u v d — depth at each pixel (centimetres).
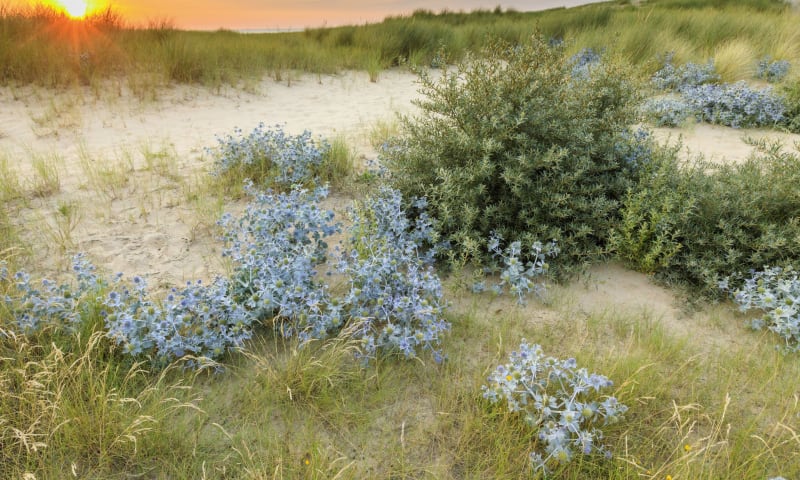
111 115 783
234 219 424
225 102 916
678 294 395
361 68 1254
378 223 424
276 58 1195
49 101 800
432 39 1359
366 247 393
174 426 266
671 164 508
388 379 301
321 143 624
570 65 518
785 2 1852
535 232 430
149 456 251
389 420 280
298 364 293
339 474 226
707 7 1766
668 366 321
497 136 443
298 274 339
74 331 301
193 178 572
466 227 418
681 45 1197
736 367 319
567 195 425
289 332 321
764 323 351
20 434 228
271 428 269
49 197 505
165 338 304
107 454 248
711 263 402
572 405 262
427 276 353
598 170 477
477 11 2133
